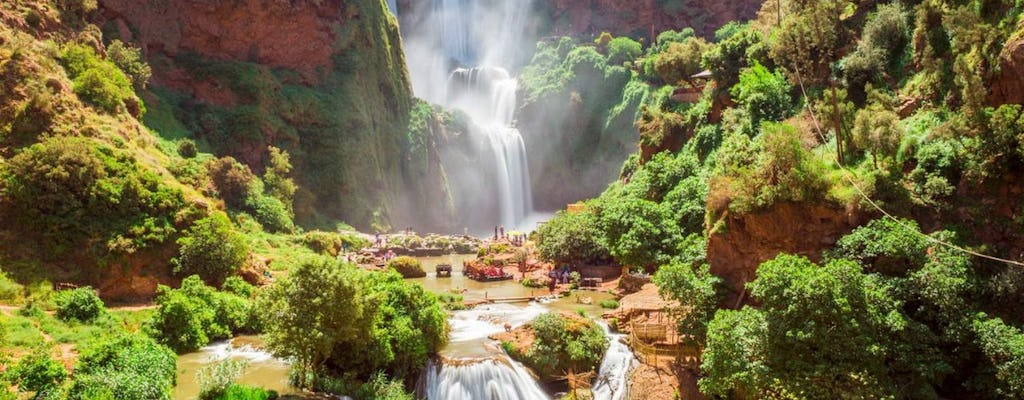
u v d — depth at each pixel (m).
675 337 27.36
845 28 36.59
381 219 69.12
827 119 29.44
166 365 22.62
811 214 24.98
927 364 20.09
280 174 57.56
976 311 21.33
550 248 44.12
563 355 27.75
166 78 57.66
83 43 42.81
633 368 26.70
